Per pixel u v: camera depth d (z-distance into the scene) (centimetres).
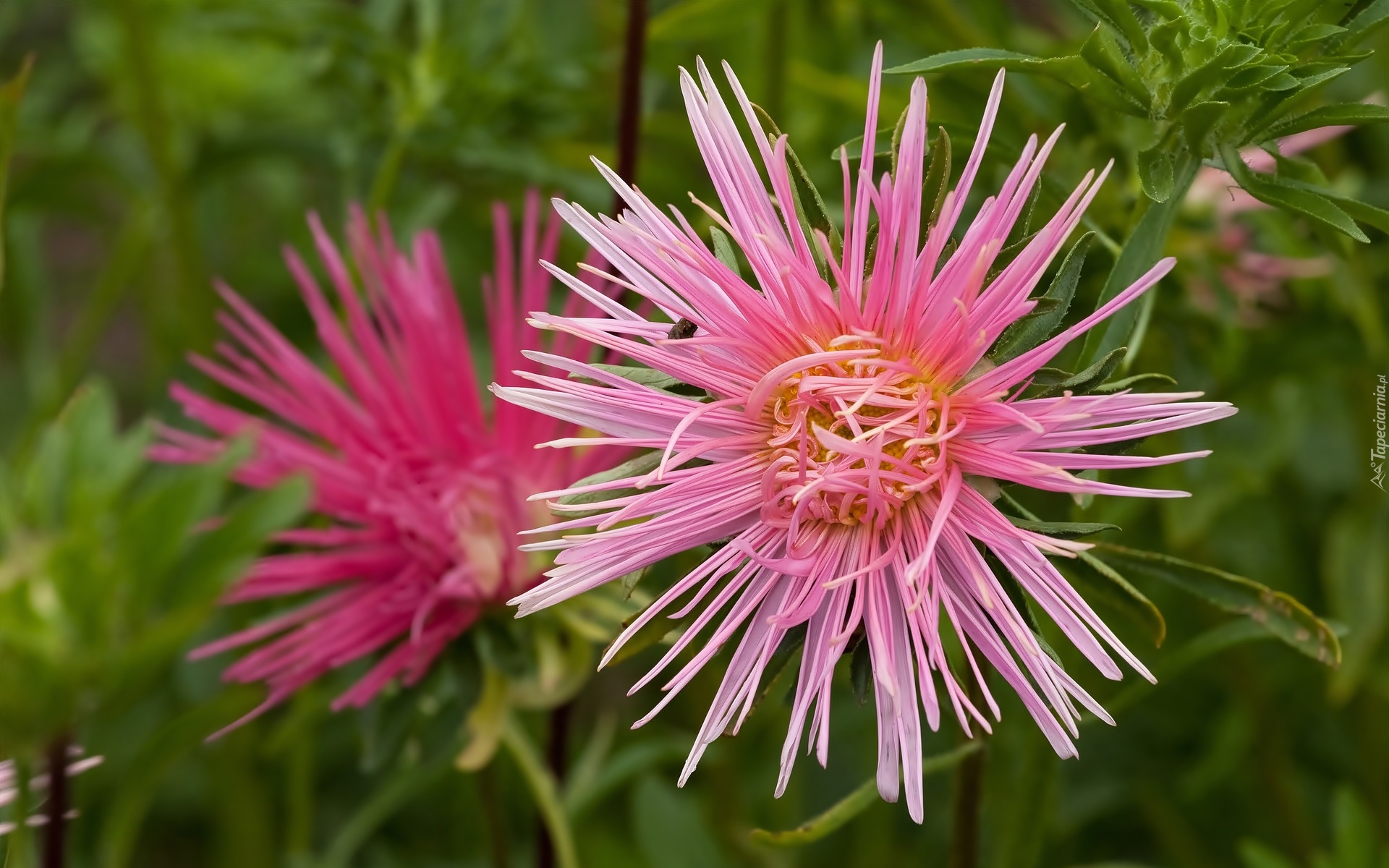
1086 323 41
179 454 51
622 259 43
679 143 67
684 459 42
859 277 42
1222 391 59
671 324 43
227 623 65
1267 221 57
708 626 44
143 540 43
